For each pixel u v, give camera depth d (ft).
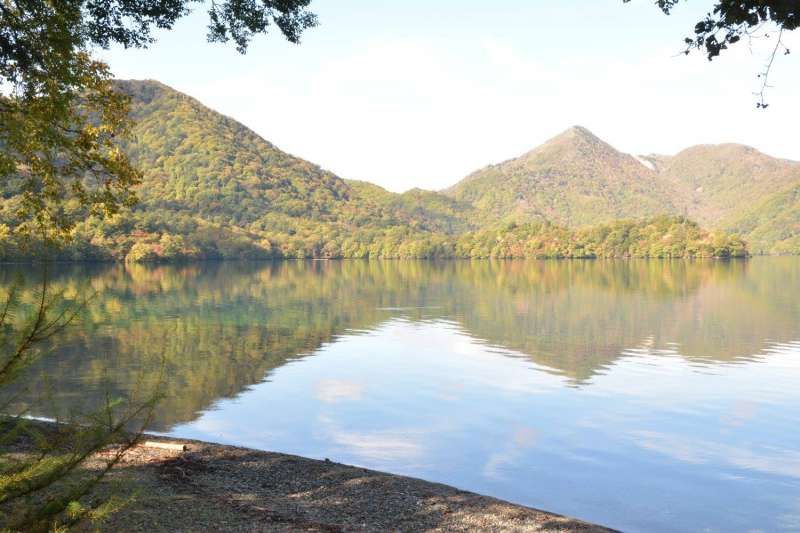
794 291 292.81
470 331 158.71
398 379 96.07
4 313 19.70
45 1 55.88
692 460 58.13
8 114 62.39
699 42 31.14
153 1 57.31
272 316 187.93
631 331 159.74
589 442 63.62
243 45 61.77
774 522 44.96
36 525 21.27
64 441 22.54
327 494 41.81
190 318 179.11
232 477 43.42
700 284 347.97
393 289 311.47
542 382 94.58
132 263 584.40
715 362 113.80
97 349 118.62
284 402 79.36
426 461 57.21
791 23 29.07
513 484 51.65
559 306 227.40
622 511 46.55
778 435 66.54
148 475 40.70
